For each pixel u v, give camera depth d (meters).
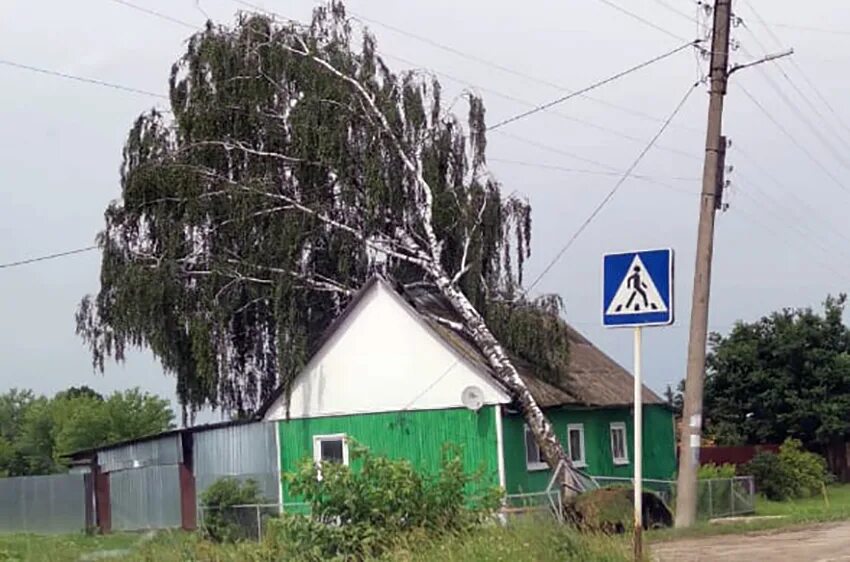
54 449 80.69
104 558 17.69
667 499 31.05
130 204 34.69
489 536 12.98
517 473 31.08
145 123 35.50
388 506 13.98
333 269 34.50
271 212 33.84
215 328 34.03
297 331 33.22
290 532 13.98
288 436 33.62
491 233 34.00
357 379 32.78
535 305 33.16
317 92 33.75
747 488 31.34
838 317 53.94
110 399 78.06
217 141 34.50
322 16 35.00
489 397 30.84
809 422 52.84
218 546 15.87
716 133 25.14
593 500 22.09
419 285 35.19
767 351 53.97
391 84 34.22
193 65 35.00
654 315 11.24
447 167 34.25
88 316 35.69
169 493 36.31
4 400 98.06
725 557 16.77
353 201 33.66
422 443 31.62
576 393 33.91
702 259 24.73
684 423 24.41
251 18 35.03
